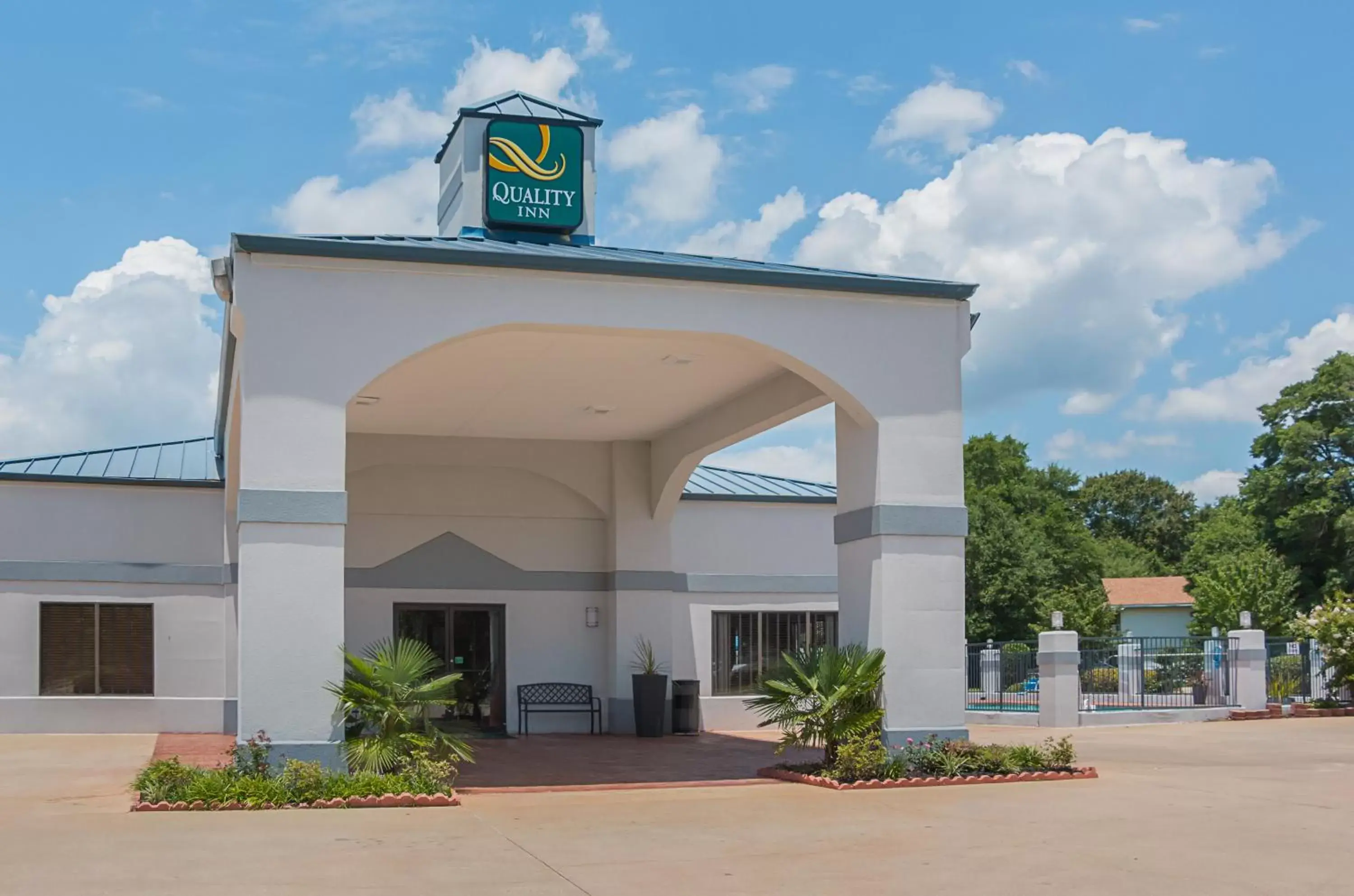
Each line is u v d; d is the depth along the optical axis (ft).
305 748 42.09
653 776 51.75
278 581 42.47
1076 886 29.66
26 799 42.37
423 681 52.34
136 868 30.04
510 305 45.80
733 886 29.48
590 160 63.36
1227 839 35.76
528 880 29.78
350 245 43.83
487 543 75.92
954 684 49.47
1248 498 172.65
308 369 43.50
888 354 50.16
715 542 79.92
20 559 71.46
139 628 72.74
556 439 75.97
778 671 50.42
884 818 39.29
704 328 48.01
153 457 78.07
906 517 49.42
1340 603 90.99
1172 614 201.57
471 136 62.13
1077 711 79.36
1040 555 176.76
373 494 74.13
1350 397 160.25
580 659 76.74
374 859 31.71
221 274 44.83
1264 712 83.56
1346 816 40.06
